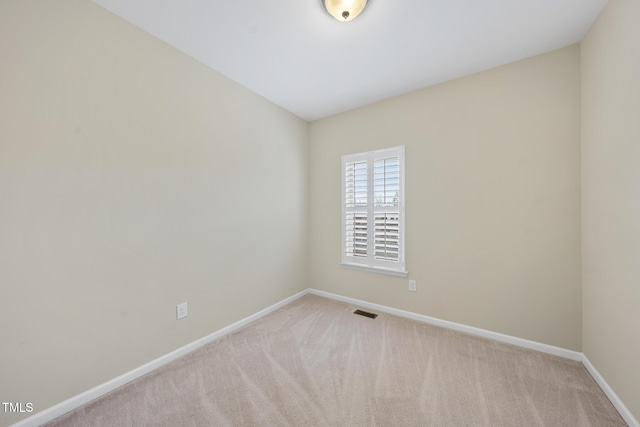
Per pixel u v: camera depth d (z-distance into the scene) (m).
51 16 1.34
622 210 1.35
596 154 1.61
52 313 1.36
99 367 1.53
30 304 1.29
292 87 2.52
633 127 1.25
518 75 2.05
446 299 2.40
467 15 1.59
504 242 2.12
